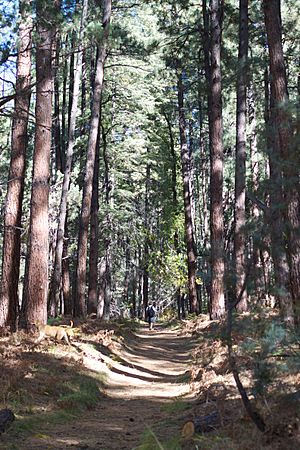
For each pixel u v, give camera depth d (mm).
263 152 5812
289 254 5645
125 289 49781
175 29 22875
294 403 5309
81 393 9734
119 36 16438
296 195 5633
